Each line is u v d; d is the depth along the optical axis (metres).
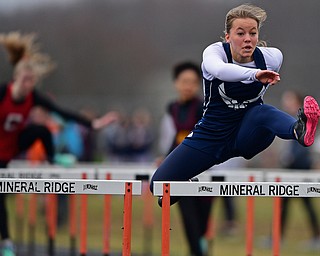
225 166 36.03
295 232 37.12
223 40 16.64
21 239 32.28
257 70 14.98
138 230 37.53
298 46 87.00
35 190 15.41
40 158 33.72
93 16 90.56
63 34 86.62
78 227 37.00
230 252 30.73
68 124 37.84
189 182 15.26
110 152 56.28
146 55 92.62
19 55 23.55
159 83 91.38
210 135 16.48
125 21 93.38
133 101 78.19
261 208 47.12
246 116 16.27
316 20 89.06
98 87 89.06
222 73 15.31
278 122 15.71
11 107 22.97
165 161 16.81
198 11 95.94
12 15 83.88
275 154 55.50
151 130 68.62
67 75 86.50
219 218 41.72
